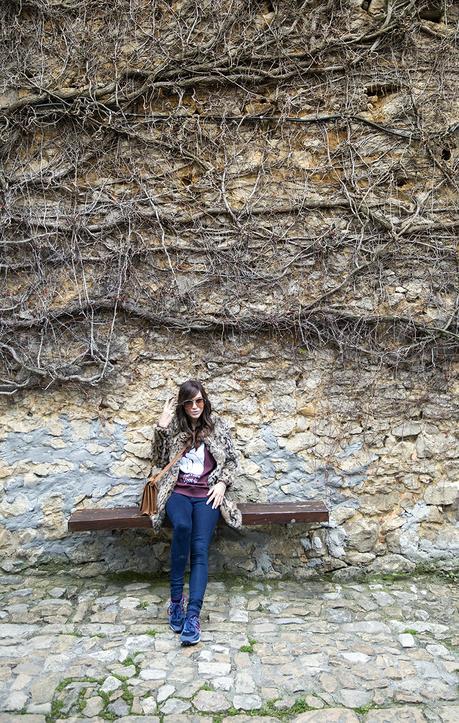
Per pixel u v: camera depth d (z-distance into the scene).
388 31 3.91
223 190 3.91
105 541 3.80
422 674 2.76
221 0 3.93
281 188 3.95
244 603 3.44
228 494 3.85
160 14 3.97
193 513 3.29
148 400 3.89
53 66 3.98
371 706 2.54
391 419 3.90
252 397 3.91
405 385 3.91
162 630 3.10
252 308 3.89
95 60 3.95
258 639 3.03
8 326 3.85
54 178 3.90
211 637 3.04
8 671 2.74
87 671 2.73
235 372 3.91
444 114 3.95
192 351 3.92
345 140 3.95
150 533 3.82
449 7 3.97
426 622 3.27
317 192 3.96
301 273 3.92
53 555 3.79
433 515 3.88
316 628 3.17
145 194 3.92
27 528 3.81
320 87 3.96
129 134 3.92
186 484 3.36
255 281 3.90
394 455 3.89
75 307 3.84
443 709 2.52
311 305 3.86
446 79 3.96
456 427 3.91
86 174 3.96
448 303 3.92
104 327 3.89
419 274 3.92
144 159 3.96
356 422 3.90
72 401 3.89
